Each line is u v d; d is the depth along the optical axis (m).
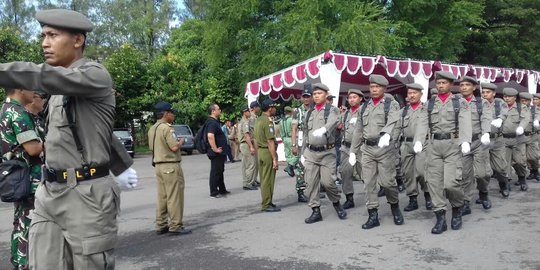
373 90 6.82
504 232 6.18
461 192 6.36
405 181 7.98
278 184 11.44
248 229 6.84
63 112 2.61
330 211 8.00
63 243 2.64
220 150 9.86
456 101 6.34
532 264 4.86
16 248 4.36
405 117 7.96
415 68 12.30
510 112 9.52
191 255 5.59
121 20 46.19
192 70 31.72
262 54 23.70
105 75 2.58
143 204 9.25
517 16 29.12
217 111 10.03
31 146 4.12
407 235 6.22
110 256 2.70
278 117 17.77
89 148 2.62
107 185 2.69
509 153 9.50
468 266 4.86
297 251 5.61
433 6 24.44
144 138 33.28
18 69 2.26
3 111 4.21
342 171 8.24
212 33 25.09
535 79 16.91
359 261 5.15
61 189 2.60
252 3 23.52
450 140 6.25
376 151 6.67
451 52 25.89
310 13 21.14
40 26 2.67
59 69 2.38
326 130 6.83
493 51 30.62
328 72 10.70
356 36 20.11
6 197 4.08
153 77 28.88
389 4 25.14
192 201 9.49
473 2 26.45
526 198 8.68
